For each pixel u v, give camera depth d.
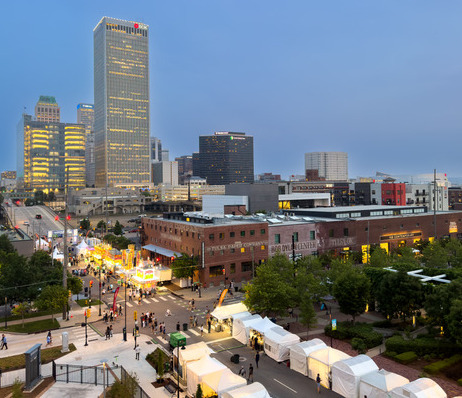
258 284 49.50
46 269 60.66
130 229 174.62
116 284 73.75
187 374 33.06
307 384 33.94
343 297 46.03
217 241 72.62
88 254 94.50
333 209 110.44
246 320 44.50
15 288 53.12
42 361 39.03
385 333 45.06
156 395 32.50
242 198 155.62
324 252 87.81
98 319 53.28
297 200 187.00
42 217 196.38
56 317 54.69
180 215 89.25
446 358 36.97
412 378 33.62
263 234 78.75
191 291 68.00
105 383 33.88
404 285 44.41
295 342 39.44
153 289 67.44
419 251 90.50
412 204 173.38
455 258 69.06
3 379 34.97
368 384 29.95
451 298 38.09
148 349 42.22
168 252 83.81
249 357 40.00
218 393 29.61
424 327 46.84
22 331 48.53
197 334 47.03
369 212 107.62
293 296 48.81
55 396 31.62
